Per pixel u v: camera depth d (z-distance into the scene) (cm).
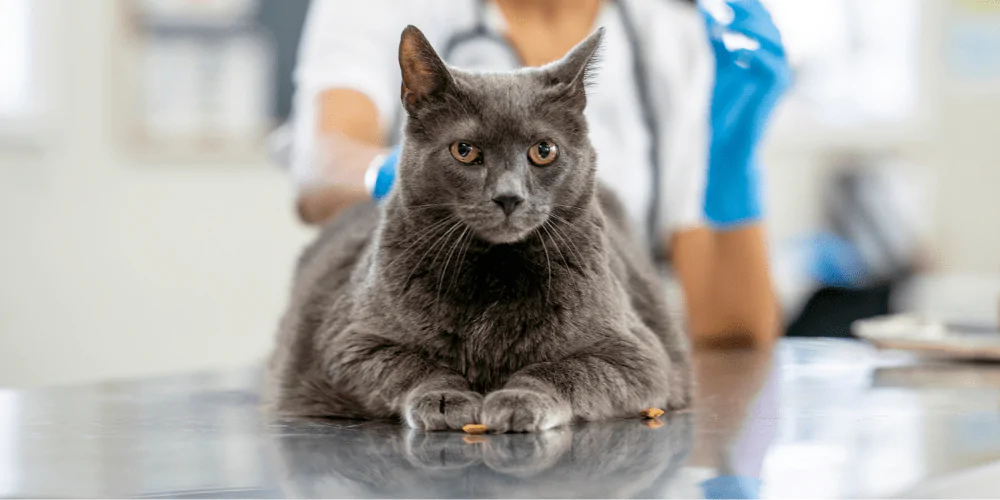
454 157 142
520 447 109
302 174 232
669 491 83
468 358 142
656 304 180
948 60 467
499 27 252
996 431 115
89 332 410
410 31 142
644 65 268
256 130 409
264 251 414
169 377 205
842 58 466
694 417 134
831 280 415
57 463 98
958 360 211
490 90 143
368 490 83
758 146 264
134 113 407
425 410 125
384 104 251
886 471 91
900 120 464
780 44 241
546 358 142
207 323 414
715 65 246
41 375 409
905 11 467
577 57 147
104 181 407
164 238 411
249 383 190
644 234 270
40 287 408
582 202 148
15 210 405
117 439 115
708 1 239
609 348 144
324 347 151
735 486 85
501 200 137
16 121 404
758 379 180
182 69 406
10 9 402
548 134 143
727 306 264
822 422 124
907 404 142
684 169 278
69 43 402
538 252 142
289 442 113
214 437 117
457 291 141
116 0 402
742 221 263
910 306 382
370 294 146
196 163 410
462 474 91
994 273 470
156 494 83
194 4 404
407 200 146
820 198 455
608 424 130
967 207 469
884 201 443
